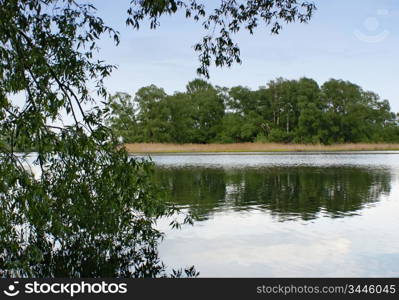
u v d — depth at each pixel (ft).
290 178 61.72
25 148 15.81
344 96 253.24
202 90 300.40
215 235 26.11
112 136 19.01
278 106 261.03
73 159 18.37
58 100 17.02
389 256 21.21
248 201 39.83
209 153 170.91
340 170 75.82
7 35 15.70
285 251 22.36
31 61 16.71
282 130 253.24
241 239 25.00
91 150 17.56
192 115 260.01
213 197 42.63
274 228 27.84
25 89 16.98
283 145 193.77
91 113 18.47
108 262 20.84
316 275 18.72
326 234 25.91
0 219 15.23
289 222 29.76
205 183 55.93
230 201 39.91
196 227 28.48
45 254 21.71
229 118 256.11
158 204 20.42
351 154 150.82
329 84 253.44
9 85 16.21
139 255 21.97
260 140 238.48
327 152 173.06
